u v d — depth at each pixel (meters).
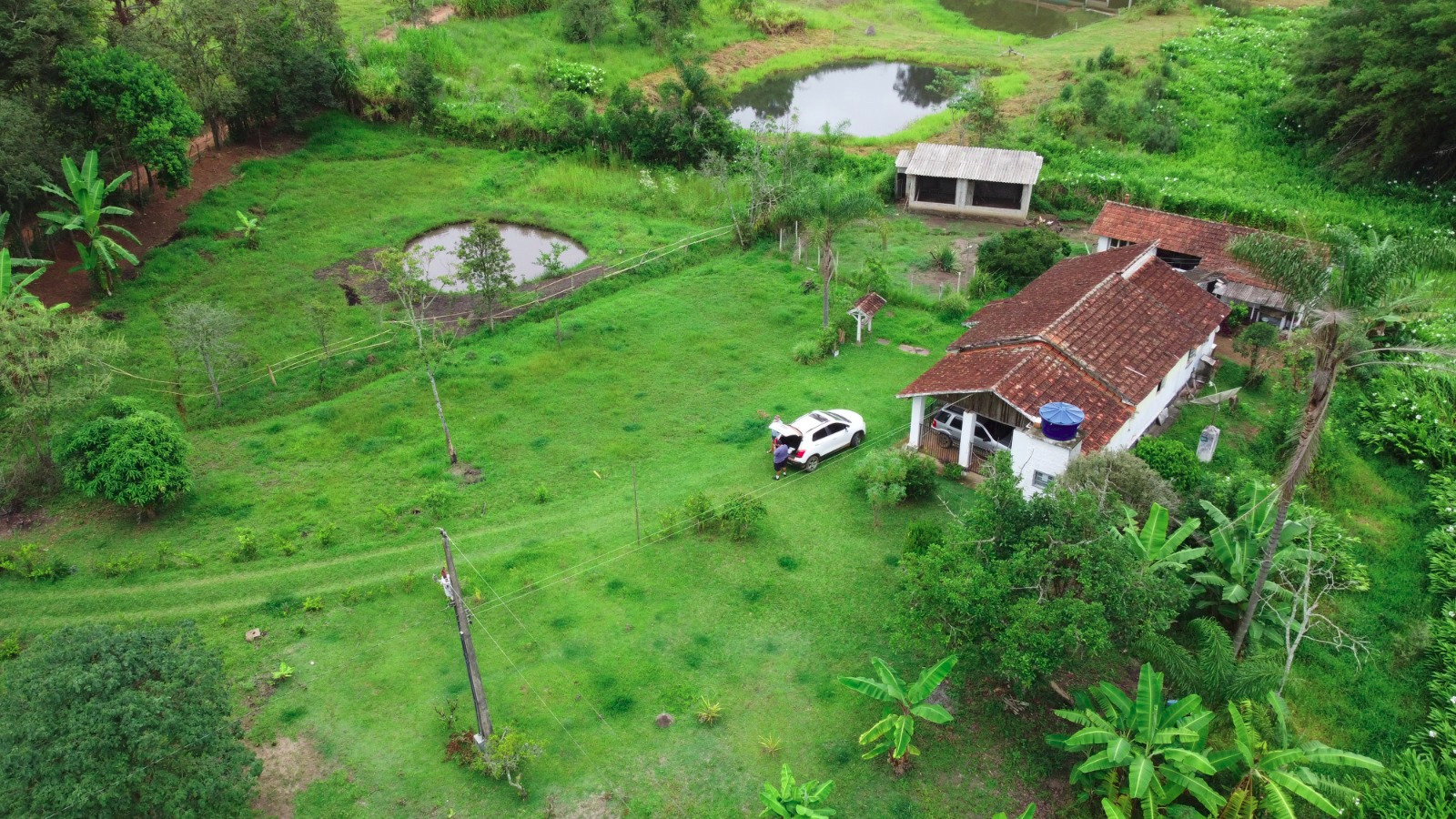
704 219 46.59
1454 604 22.11
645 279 40.78
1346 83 49.78
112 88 38.16
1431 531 25.05
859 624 21.56
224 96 46.31
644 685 19.98
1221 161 51.50
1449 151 46.06
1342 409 30.44
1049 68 68.25
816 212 34.19
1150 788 16.39
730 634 21.36
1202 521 22.41
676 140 52.22
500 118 54.19
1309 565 20.34
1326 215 44.03
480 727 17.66
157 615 22.03
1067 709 18.41
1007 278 38.97
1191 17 76.69
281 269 40.50
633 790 17.64
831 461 28.08
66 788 14.09
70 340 26.05
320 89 51.81
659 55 71.12
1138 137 53.94
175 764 15.13
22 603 22.41
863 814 17.17
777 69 75.19
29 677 15.36
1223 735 18.53
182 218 43.25
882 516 25.52
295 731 18.91
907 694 18.22
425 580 23.27
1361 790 17.89
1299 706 19.83
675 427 30.16
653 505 26.11
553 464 28.22
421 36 62.53
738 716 19.20
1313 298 17.86
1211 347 32.84
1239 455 27.88
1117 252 33.81
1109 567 17.36
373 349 34.41
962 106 54.88
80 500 26.48
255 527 25.39
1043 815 17.17
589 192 49.03
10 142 33.84
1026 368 26.11
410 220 45.88
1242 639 20.23
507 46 66.88
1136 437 27.45
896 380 32.66
